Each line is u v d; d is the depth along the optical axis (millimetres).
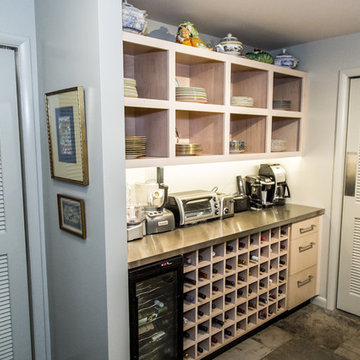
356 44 2912
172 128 2289
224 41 2645
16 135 2104
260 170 3363
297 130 3314
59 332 2232
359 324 3000
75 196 1897
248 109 2791
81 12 1676
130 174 2596
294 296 3070
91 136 1715
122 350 1852
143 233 2340
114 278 1767
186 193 2713
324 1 2195
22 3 2055
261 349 2641
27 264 2252
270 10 2363
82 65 1711
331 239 3193
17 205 2145
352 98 3014
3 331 2168
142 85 2436
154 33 2605
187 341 2346
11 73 2059
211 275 2398
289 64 3080
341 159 3084
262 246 2752
